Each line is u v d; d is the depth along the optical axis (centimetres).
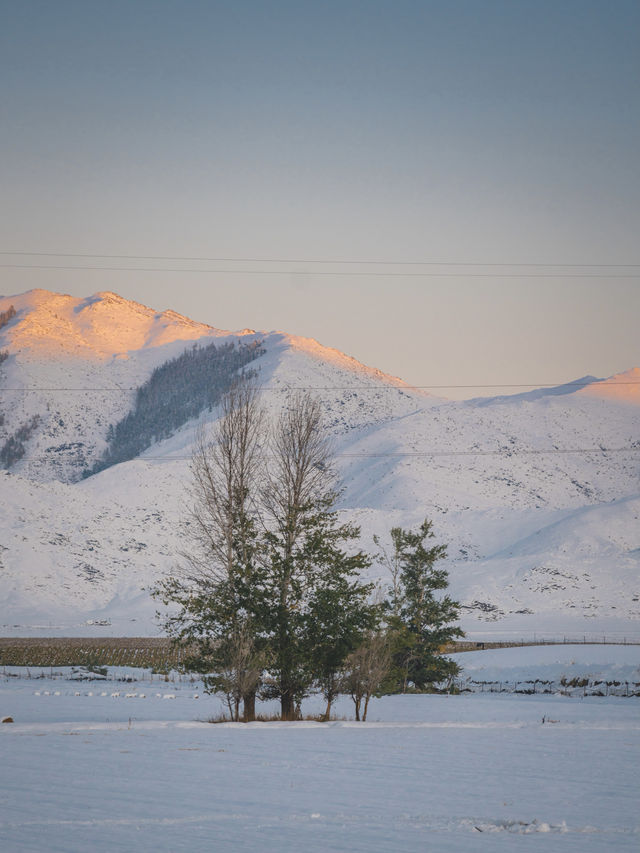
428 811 3556
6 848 2753
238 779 4262
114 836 2970
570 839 3072
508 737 6506
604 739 6412
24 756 4906
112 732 6328
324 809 3556
